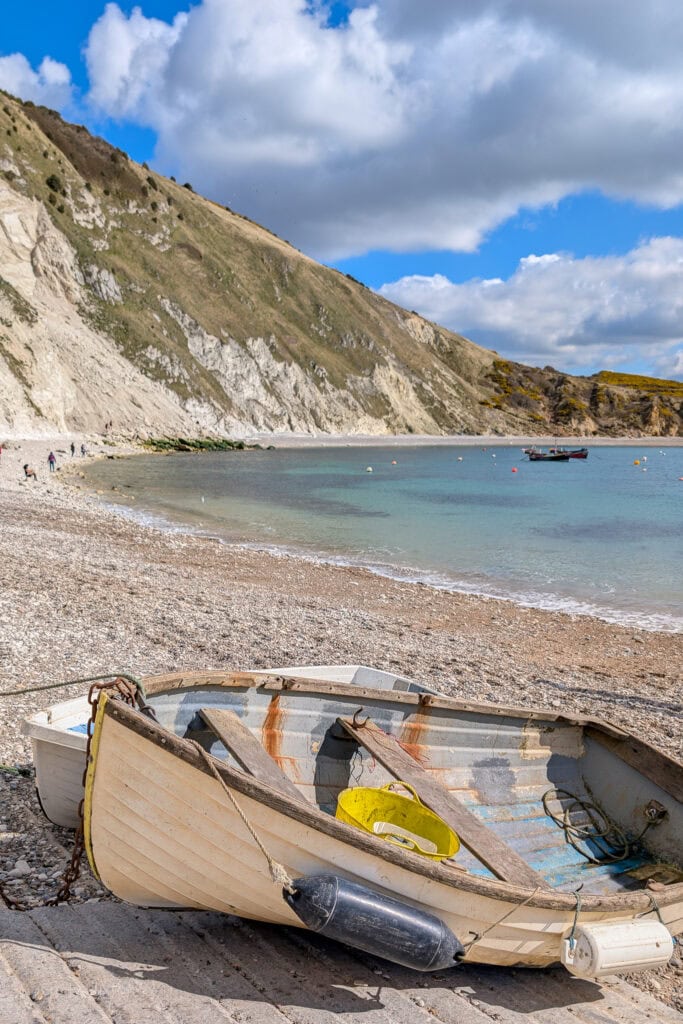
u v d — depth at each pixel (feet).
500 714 22.99
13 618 39.04
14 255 278.67
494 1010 14.79
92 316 302.86
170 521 103.50
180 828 14.60
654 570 78.59
